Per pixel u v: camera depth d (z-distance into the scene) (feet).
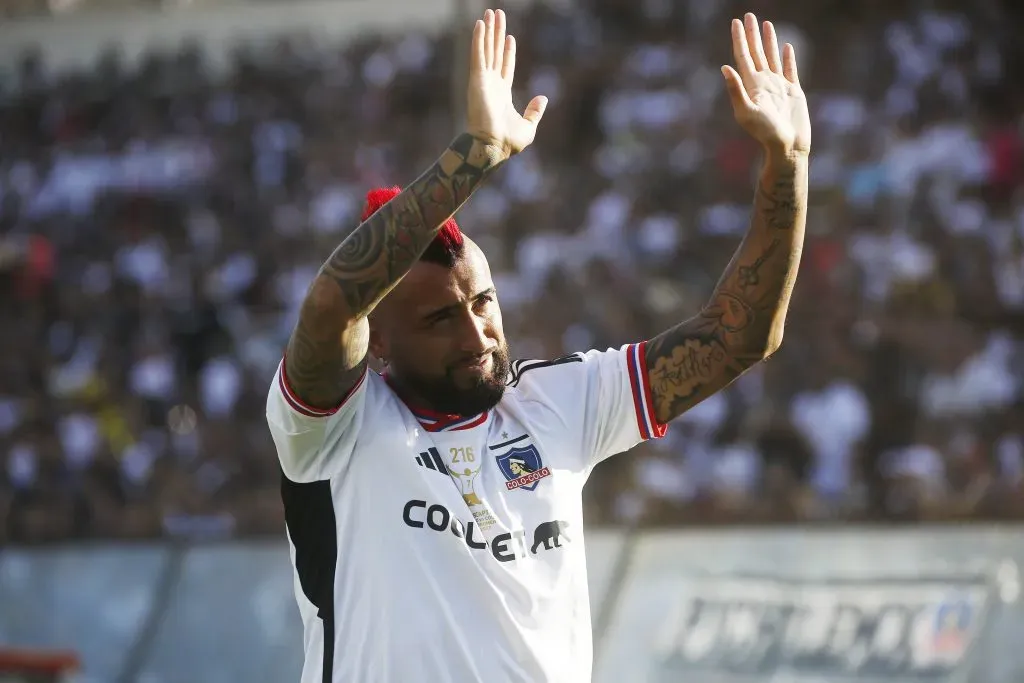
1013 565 73.56
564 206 131.75
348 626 26.20
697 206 130.41
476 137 24.80
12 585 91.04
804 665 74.33
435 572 25.95
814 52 148.36
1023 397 107.04
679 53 150.41
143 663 86.69
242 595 87.25
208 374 123.54
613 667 76.64
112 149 159.74
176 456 113.91
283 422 25.93
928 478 96.94
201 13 177.68
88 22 180.04
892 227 124.36
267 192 148.66
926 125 138.21
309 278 134.82
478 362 26.86
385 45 164.04
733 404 104.27
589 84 146.82
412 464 26.45
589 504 92.58
